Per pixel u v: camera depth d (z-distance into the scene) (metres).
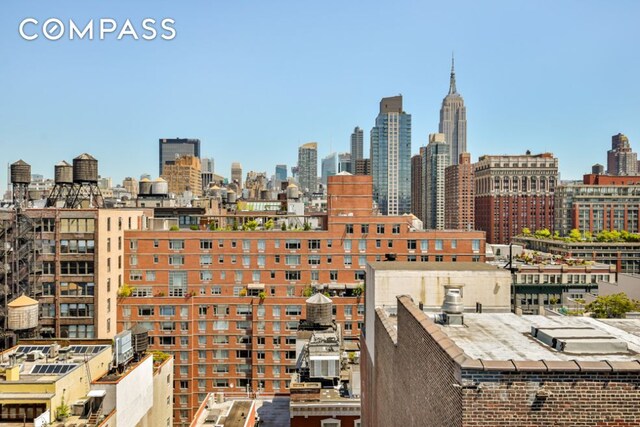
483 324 24.55
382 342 32.91
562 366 16.14
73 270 84.19
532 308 116.56
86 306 84.19
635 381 15.99
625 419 15.96
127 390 50.50
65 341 56.16
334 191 108.56
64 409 42.75
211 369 97.06
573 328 22.00
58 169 99.44
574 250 185.50
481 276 37.53
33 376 44.88
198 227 108.50
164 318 95.81
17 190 85.81
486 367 16.05
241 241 98.06
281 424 75.94
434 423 19.22
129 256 96.56
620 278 83.38
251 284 97.56
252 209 177.25
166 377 65.50
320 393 56.19
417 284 37.94
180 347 96.25
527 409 16.03
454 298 24.83
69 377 44.88
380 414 33.81
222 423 64.56
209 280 97.62
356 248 98.50
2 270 77.06
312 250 98.50
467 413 16.08
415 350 22.56
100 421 44.16
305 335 74.38
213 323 97.12
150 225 107.50
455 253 98.19
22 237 80.50
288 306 97.00
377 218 98.44
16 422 41.81
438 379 18.75
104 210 86.56
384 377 31.94
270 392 96.69
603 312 64.56
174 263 97.25
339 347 65.12
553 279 117.62
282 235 98.38
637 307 64.12
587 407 16.02
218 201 164.12
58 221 83.75
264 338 97.06
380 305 38.00
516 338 21.92
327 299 81.50
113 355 53.03
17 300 66.50
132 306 95.00
